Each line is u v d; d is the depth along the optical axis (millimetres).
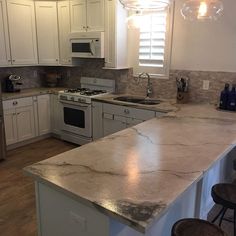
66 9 4387
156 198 1280
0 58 4133
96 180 1452
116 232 1363
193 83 3641
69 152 1857
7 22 4148
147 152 1853
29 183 3275
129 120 3654
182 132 2303
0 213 2674
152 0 2230
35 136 4629
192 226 1526
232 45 3258
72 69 5012
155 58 3934
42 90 4691
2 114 3822
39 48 4648
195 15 2113
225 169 2979
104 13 3934
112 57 4012
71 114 4418
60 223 1551
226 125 2514
